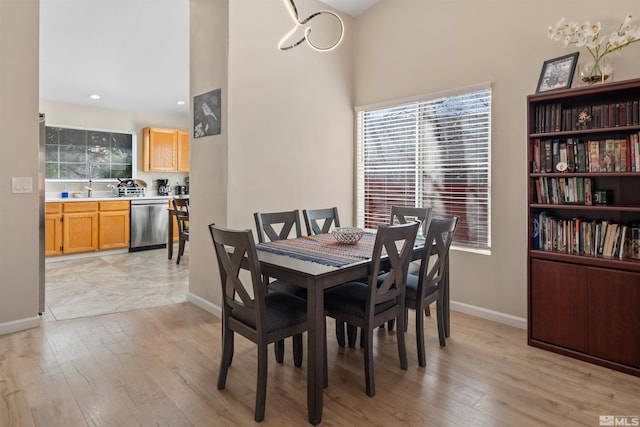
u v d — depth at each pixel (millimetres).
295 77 3639
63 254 5543
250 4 3232
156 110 6715
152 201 6418
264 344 1853
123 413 1879
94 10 3729
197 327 3004
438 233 2432
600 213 2562
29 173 2945
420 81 3643
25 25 2885
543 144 2619
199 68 3457
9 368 2312
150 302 3637
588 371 2309
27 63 2908
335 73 4059
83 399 1992
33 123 2953
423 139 3703
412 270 3029
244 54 3201
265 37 3357
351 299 2188
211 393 2066
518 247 3029
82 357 2469
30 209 2951
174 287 4164
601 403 1977
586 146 2459
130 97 5977
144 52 4609
